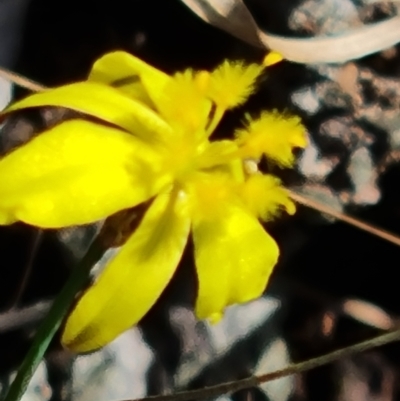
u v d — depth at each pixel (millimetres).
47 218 93
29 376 97
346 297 125
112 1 120
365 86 122
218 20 116
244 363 122
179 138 96
